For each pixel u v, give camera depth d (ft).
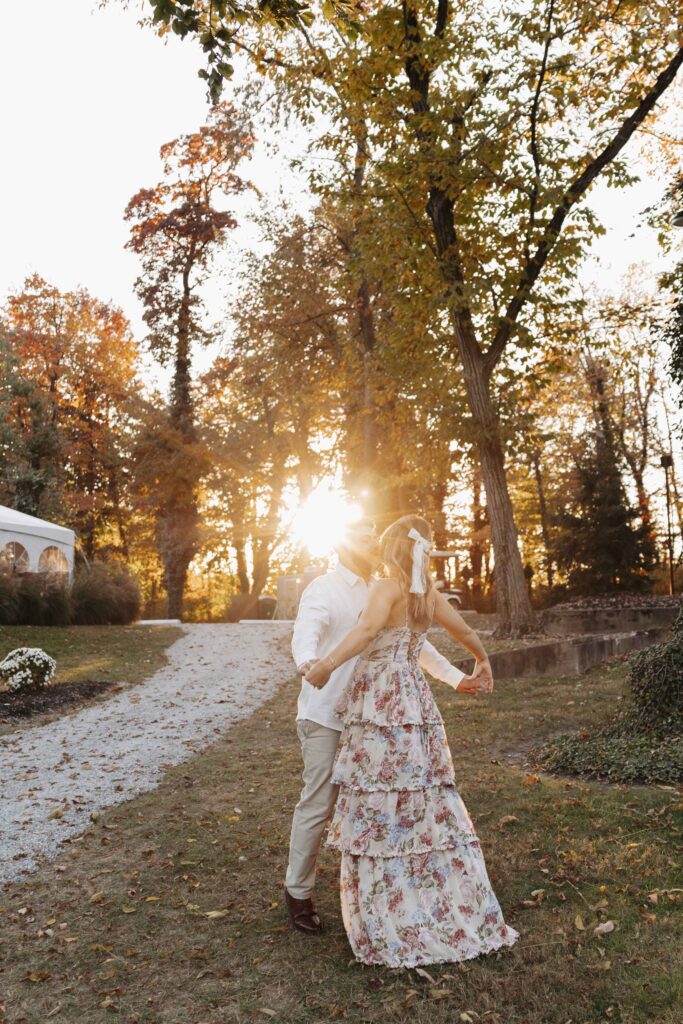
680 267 46.93
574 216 46.06
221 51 18.81
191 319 100.32
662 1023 9.37
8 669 37.40
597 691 31.27
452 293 44.19
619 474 75.15
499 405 48.91
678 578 93.66
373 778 11.53
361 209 49.96
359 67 44.37
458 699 31.81
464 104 43.91
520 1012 9.87
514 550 48.52
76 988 11.21
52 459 107.14
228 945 12.16
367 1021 9.93
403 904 11.25
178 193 101.81
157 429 100.32
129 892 14.38
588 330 51.96
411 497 83.10
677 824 15.35
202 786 21.48
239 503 106.42
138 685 41.75
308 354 78.23
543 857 14.40
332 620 12.64
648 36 41.57
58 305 119.65
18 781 23.21
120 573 76.02
